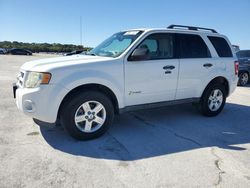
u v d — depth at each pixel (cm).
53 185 299
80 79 417
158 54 505
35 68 416
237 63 634
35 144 413
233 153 405
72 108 420
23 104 410
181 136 473
